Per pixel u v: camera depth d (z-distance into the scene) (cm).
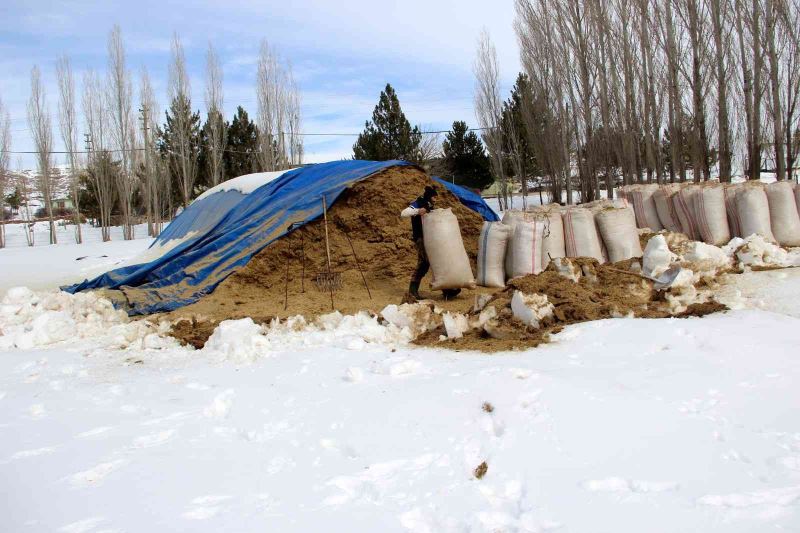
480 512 320
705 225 1071
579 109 2797
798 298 683
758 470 347
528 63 3020
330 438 430
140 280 1123
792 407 423
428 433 421
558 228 989
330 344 695
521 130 3584
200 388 570
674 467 354
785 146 2073
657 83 2397
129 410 512
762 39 1905
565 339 628
